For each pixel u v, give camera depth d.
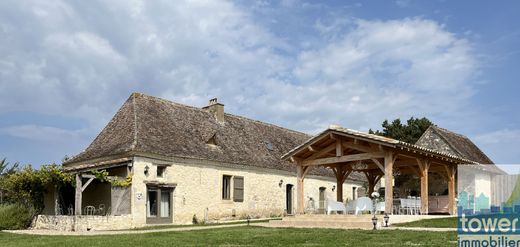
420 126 41.09
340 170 22.12
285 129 34.78
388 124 42.91
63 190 23.75
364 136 17.92
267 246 11.59
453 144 29.83
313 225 17.66
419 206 19.80
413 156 18.50
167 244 12.30
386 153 17.58
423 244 10.91
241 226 18.62
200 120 27.89
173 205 23.34
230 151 27.28
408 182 28.97
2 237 16.55
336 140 19.39
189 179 24.25
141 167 22.19
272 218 26.86
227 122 29.88
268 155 29.86
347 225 16.52
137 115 24.44
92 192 23.94
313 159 20.28
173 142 24.38
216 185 25.58
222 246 11.70
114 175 23.06
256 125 32.22
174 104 27.47
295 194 30.50
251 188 27.59
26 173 22.73
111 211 22.11
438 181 28.16
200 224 22.73
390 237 12.48
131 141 22.72
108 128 25.39
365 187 34.88
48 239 15.14
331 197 32.56
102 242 13.23
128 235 15.43
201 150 25.45
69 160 25.25
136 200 21.72
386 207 17.25
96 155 23.59
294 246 11.39
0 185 24.30
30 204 23.56
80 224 20.38
